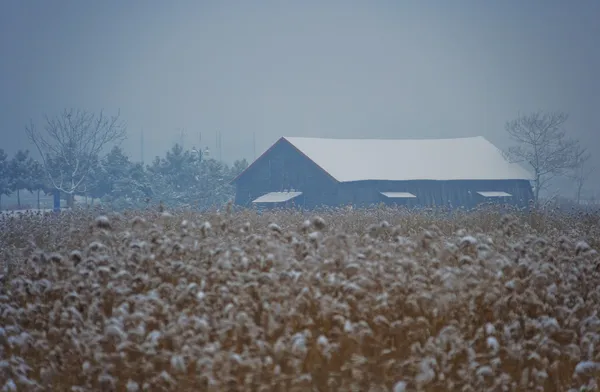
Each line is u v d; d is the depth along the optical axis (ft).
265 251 119.85
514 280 106.93
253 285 101.81
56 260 126.93
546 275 110.11
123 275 112.57
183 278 112.27
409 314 99.30
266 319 95.30
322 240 120.98
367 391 85.20
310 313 97.25
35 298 117.60
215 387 82.02
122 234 146.51
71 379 94.48
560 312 104.22
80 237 172.76
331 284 100.32
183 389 85.35
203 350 85.66
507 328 93.09
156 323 99.40
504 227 153.07
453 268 108.88
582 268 122.52
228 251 115.75
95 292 110.42
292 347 85.46
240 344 92.12
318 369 87.40
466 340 96.58
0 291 126.52
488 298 102.32
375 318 91.61
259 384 83.25
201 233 143.23
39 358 100.27
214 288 105.60
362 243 134.51
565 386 91.35
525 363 91.61
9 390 88.48
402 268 109.09
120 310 97.30
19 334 104.73
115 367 89.81
